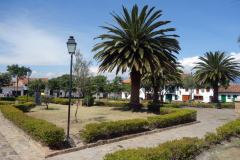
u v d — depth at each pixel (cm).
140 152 428
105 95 6341
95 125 695
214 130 939
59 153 555
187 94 4991
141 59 1478
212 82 2697
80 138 703
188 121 1158
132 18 1623
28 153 556
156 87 2488
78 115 1350
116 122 766
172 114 1053
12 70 4956
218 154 573
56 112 1509
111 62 1620
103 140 673
